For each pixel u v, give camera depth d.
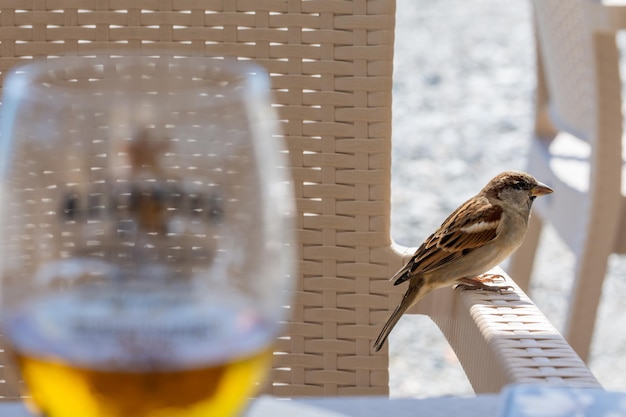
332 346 3.48
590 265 6.45
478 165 13.24
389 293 3.48
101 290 1.26
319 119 3.46
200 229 1.27
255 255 1.29
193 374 1.27
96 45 3.48
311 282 3.49
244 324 1.29
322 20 3.44
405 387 8.25
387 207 3.46
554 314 9.52
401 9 21.44
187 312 1.27
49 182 1.25
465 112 15.25
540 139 8.09
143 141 1.25
